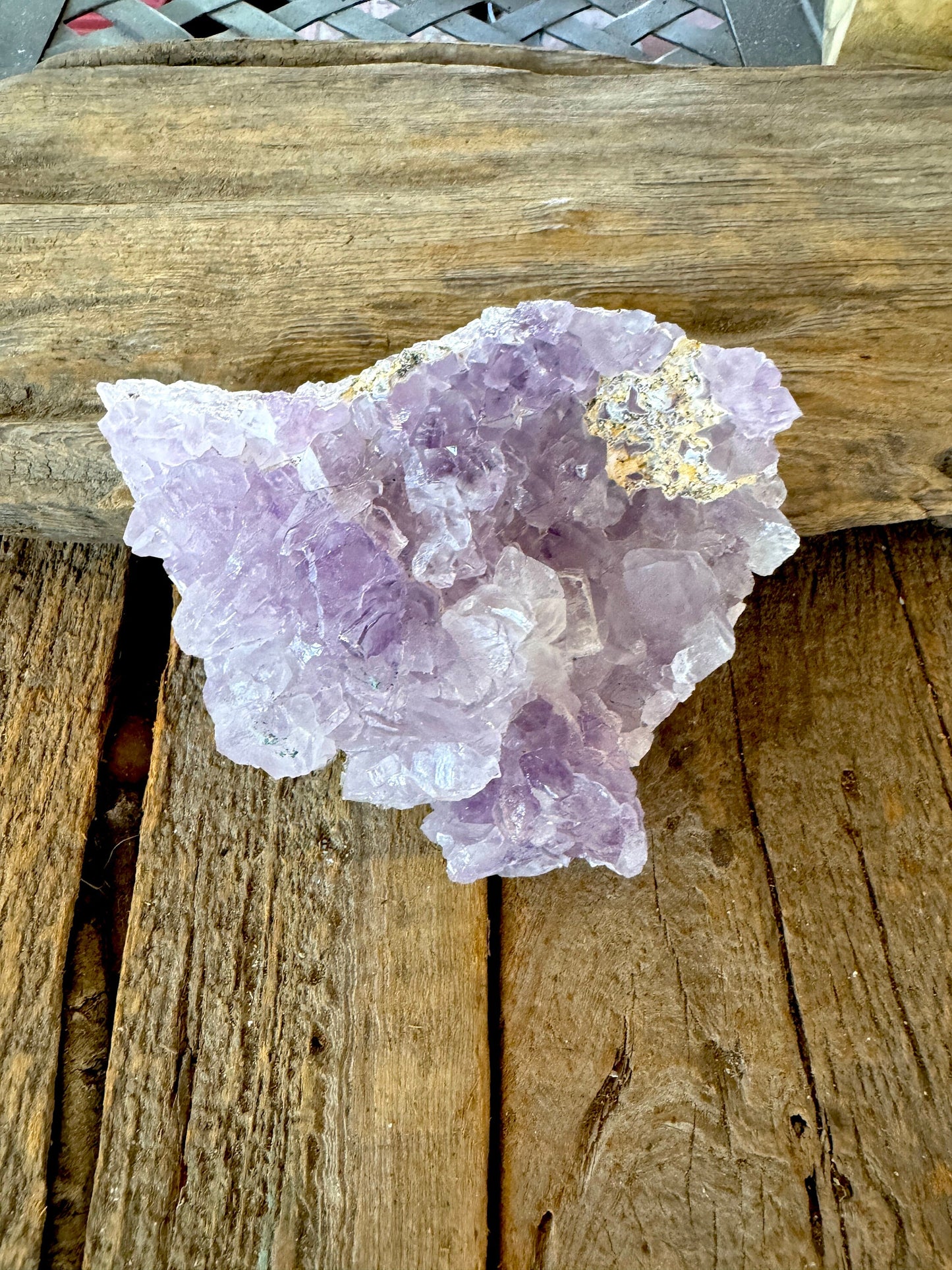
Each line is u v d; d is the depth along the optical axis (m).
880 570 0.24
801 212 0.24
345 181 0.26
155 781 0.22
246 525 0.19
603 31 0.43
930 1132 0.19
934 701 0.22
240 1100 0.20
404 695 0.18
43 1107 0.20
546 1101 0.20
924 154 0.25
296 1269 0.19
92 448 0.23
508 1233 0.19
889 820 0.21
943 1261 0.18
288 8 0.43
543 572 0.18
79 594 0.24
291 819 0.22
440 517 0.18
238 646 0.19
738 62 0.42
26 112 0.27
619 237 0.24
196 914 0.21
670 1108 0.19
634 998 0.20
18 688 0.23
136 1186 0.19
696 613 0.19
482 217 0.24
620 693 0.20
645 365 0.18
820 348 0.23
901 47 0.35
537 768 0.19
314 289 0.24
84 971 0.21
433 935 0.21
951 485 0.22
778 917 0.21
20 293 0.24
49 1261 0.19
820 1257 0.18
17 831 0.22
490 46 0.29
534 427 0.19
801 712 0.22
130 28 0.42
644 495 0.20
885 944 0.20
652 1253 0.18
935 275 0.23
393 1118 0.19
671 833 0.22
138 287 0.24
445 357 0.19
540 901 0.21
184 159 0.26
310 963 0.21
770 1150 0.19
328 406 0.18
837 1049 0.19
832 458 0.22
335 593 0.18
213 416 0.18
